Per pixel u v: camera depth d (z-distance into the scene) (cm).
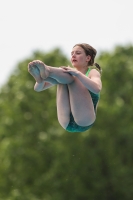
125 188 6519
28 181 7125
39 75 1877
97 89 1897
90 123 2002
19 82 7856
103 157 6594
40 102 7581
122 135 6644
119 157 6738
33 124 7381
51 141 6938
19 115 7519
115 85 7300
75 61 2053
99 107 6769
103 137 6619
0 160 7231
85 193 6562
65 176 6631
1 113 7900
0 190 7181
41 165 7044
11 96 8025
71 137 6688
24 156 7019
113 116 6719
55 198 6544
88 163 6550
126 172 6544
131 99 7131
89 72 2016
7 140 7262
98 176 6550
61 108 2011
